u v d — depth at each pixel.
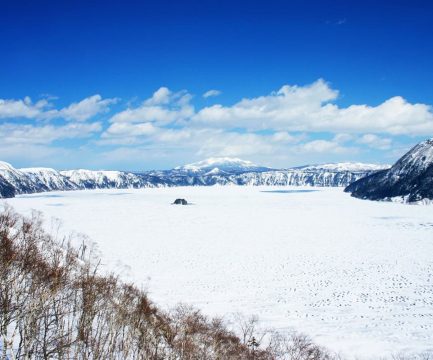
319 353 30.86
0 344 11.91
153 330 21.19
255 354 29.14
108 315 18.20
